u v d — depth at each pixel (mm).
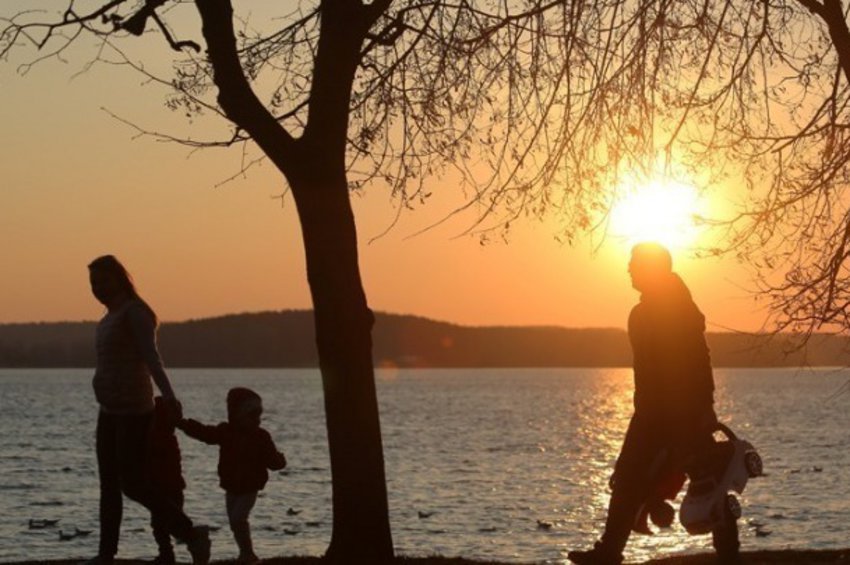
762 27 18094
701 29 17609
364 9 16234
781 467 72188
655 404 14211
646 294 14375
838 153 18469
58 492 59500
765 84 18219
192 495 56688
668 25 17422
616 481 14414
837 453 87250
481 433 121438
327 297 16062
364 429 16141
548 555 36625
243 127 15945
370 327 16266
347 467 16109
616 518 14352
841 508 48656
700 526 14555
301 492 58875
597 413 181125
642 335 14234
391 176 18250
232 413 17328
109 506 15883
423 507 52000
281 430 129125
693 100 17609
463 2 17672
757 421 146125
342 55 16125
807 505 49969
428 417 165000
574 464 79312
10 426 131125
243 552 17047
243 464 17125
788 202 18453
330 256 16031
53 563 17422
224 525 45156
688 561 15789
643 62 16953
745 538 39719
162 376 15461
